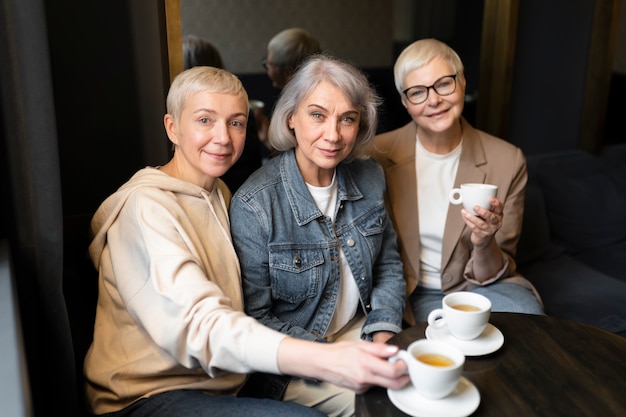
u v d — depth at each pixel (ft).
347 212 4.94
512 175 5.75
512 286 5.53
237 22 7.58
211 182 4.42
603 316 6.46
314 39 7.47
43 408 4.29
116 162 5.68
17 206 3.86
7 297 3.39
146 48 5.54
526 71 8.45
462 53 8.33
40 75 3.70
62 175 5.48
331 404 4.63
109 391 4.00
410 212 5.73
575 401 3.33
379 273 5.24
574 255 8.24
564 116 8.93
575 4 8.43
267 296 4.62
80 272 4.96
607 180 8.59
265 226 4.54
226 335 3.39
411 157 5.82
